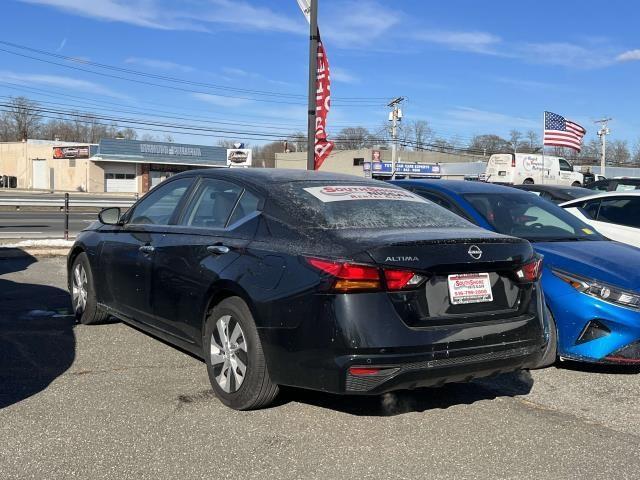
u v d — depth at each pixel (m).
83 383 4.60
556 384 4.95
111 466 3.33
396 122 49.53
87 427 3.81
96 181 60.88
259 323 3.86
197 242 4.55
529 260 4.10
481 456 3.60
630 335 4.80
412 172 66.50
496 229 5.93
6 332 5.96
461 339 3.66
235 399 4.09
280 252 3.89
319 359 3.58
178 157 65.00
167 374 4.86
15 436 3.65
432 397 4.57
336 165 79.06
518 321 3.95
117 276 5.54
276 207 4.21
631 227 7.57
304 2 10.90
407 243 3.64
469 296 3.80
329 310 3.54
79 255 6.36
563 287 5.04
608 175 57.31
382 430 3.93
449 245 3.75
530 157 36.09
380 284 3.53
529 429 4.03
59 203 17.41
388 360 3.48
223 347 4.23
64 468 3.29
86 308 6.14
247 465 3.40
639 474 3.42
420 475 3.35
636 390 4.85
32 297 7.56
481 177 43.75
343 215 4.12
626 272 4.99
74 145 62.47
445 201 6.43
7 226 17.89
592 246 5.63
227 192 4.70
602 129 49.72
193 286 4.47
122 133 92.19
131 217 5.73
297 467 3.39
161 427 3.85
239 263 4.10
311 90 10.96
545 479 3.35
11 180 68.25
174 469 3.32
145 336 5.96
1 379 4.63
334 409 4.24
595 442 3.85
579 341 4.95
